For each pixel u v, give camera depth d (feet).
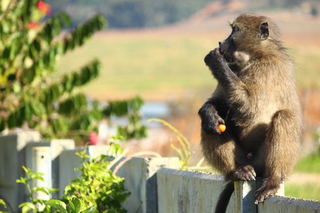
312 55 478.18
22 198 60.85
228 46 41.50
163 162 44.86
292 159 34.65
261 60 39.04
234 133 39.63
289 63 39.63
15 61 71.92
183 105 144.25
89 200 42.34
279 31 43.06
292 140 34.71
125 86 400.06
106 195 43.91
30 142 60.23
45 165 51.65
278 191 33.19
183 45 589.73
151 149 101.04
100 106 78.59
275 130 34.68
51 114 78.18
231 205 35.73
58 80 74.90
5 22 67.15
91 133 76.33
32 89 74.02
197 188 37.65
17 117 68.13
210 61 38.22
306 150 111.04
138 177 46.39
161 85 395.55
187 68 476.13
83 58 517.96
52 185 56.90
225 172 37.09
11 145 63.77
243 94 36.99
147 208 44.27
